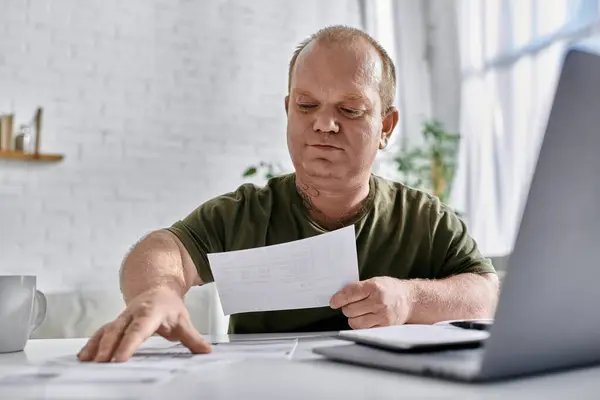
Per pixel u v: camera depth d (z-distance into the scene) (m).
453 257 1.27
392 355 0.54
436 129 3.06
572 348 0.45
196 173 3.15
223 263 0.88
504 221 2.61
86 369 0.53
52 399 0.40
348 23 3.49
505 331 0.40
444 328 0.67
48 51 2.90
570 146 0.38
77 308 2.17
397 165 3.37
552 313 0.41
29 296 0.73
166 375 0.49
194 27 3.20
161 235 1.06
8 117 2.75
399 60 3.47
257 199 1.30
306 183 1.19
